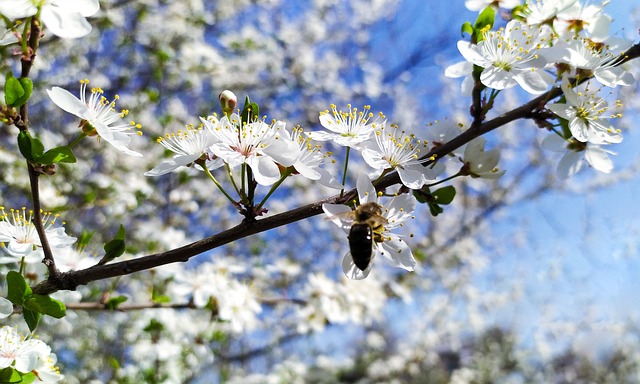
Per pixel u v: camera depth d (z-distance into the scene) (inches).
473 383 32.7
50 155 6.2
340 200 7.0
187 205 20.1
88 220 17.6
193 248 6.6
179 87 21.5
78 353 16.4
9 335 7.3
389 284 19.9
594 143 7.8
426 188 7.5
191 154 6.9
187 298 13.5
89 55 20.5
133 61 20.7
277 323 21.1
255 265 19.2
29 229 7.4
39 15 6.1
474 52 7.5
